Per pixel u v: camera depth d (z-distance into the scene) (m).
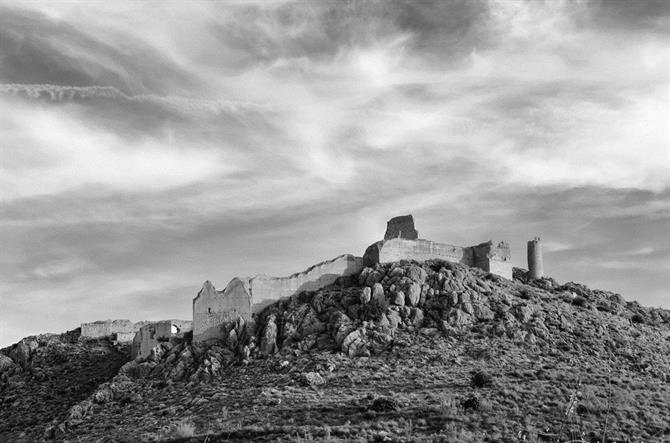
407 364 117.94
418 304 131.25
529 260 159.12
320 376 116.12
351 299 133.25
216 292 138.75
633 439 96.56
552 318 132.50
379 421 100.75
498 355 119.88
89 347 158.88
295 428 99.62
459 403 104.38
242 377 122.19
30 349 157.25
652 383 116.25
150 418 115.31
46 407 135.38
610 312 147.75
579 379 113.00
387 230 158.12
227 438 99.19
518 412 102.00
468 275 139.62
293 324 130.88
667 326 149.12
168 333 141.38
